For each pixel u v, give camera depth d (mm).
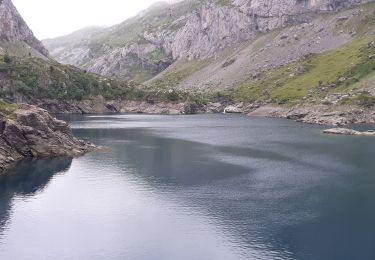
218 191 103438
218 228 80438
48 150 144250
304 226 81250
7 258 68625
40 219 85062
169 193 101938
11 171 121625
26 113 144750
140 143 175500
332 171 122562
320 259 68562
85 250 71625
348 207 91438
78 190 104375
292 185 108438
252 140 184125
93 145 162250
